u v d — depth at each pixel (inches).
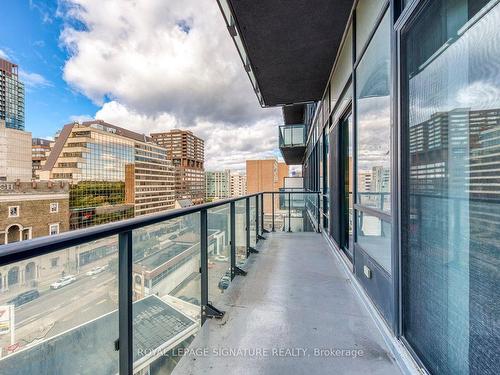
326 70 147.3
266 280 101.5
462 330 36.3
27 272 29.3
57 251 31.1
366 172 82.6
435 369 43.0
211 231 85.5
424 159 46.4
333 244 142.2
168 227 58.2
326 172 175.0
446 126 39.8
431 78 43.9
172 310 58.3
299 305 80.9
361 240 88.8
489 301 31.0
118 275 42.4
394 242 57.7
